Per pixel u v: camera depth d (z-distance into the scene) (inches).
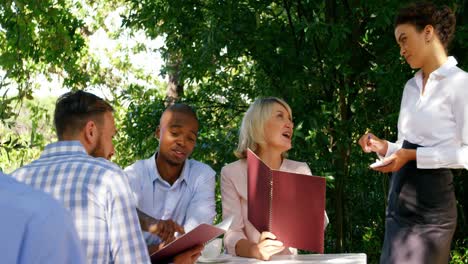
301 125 218.1
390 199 141.0
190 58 265.1
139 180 149.5
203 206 148.2
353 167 251.1
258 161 137.6
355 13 233.3
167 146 148.1
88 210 103.5
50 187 104.2
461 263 221.0
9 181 49.5
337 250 244.5
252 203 138.8
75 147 108.1
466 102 131.2
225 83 272.7
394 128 223.0
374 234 251.0
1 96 237.8
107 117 112.6
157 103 278.7
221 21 239.5
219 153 247.3
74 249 49.1
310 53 235.8
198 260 137.7
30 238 47.2
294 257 137.9
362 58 238.7
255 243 141.6
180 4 254.5
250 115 153.2
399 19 136.7
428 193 134.8
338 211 242.4
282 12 245.9
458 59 222.5
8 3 244.2
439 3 220.2
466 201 223.8
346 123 230.4
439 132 133.9
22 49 258.2
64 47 269.1
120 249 103.9
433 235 134.8
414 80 139.9
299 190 132.6
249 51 245.4
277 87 237.0
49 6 279.9
